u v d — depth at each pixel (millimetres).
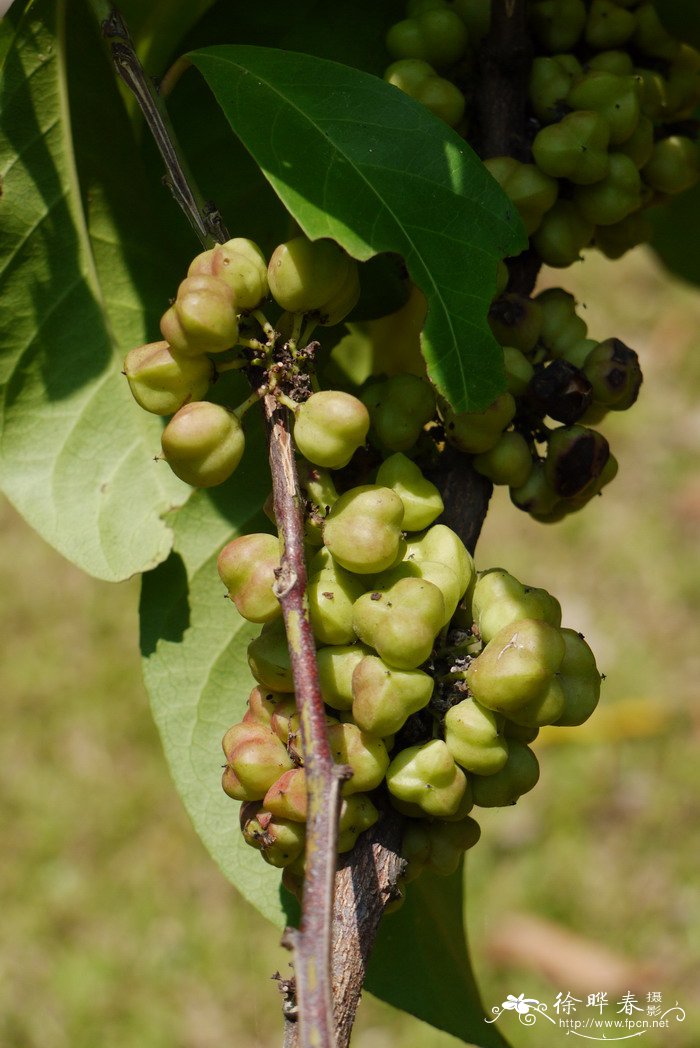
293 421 485
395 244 479
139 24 556
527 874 1154
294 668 453
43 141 527
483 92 525
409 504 487
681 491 1568
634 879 1146
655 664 1358
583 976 1044
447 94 515
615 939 1097
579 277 1936
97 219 533
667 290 1904
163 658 526
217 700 526
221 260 479
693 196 610
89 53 528
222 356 529
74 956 1126
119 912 1161
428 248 481
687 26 567
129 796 1259
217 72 492
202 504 531
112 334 533
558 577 1472
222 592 530
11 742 1319
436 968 542
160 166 541
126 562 525
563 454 506
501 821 1204
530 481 511
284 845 473
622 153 527
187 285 475
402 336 561
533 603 487
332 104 488
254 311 482
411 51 523
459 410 479
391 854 478
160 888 1177
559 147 514
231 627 528
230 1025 1065
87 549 525
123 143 537
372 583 481
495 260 484
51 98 526
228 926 1137
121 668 1379
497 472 504
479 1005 545
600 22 535
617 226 549
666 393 1727
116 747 1306
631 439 1660
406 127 487
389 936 540
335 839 440
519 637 476
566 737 1264
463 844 487
